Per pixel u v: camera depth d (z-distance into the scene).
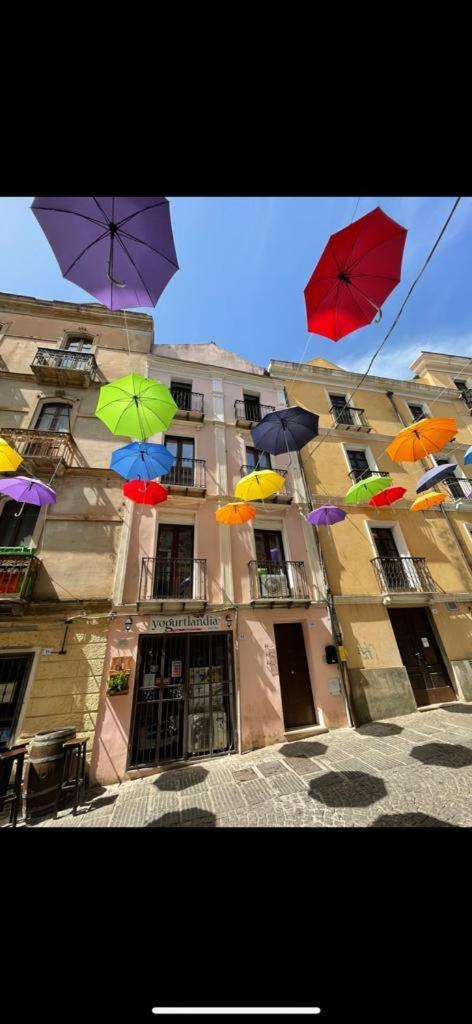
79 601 6.85
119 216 2.56
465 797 3.69
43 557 7.18
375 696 7.95
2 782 4.74
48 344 10.02
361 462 11.73
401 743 5.96
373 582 9.45
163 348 11.45
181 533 8.56
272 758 6.02
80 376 9.20
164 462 6.00
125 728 6.14
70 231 2.68
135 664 6.69
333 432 11.78
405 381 13.98
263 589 8.45
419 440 5.61
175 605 7.25
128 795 5.02
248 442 10.48
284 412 5.29
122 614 7.02
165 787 5.21
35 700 5.98
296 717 7.59
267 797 4.33
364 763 5.16
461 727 6.51
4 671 6.15
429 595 9.41
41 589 6.86
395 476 11.59
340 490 10.67
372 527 10.55
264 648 7.71
